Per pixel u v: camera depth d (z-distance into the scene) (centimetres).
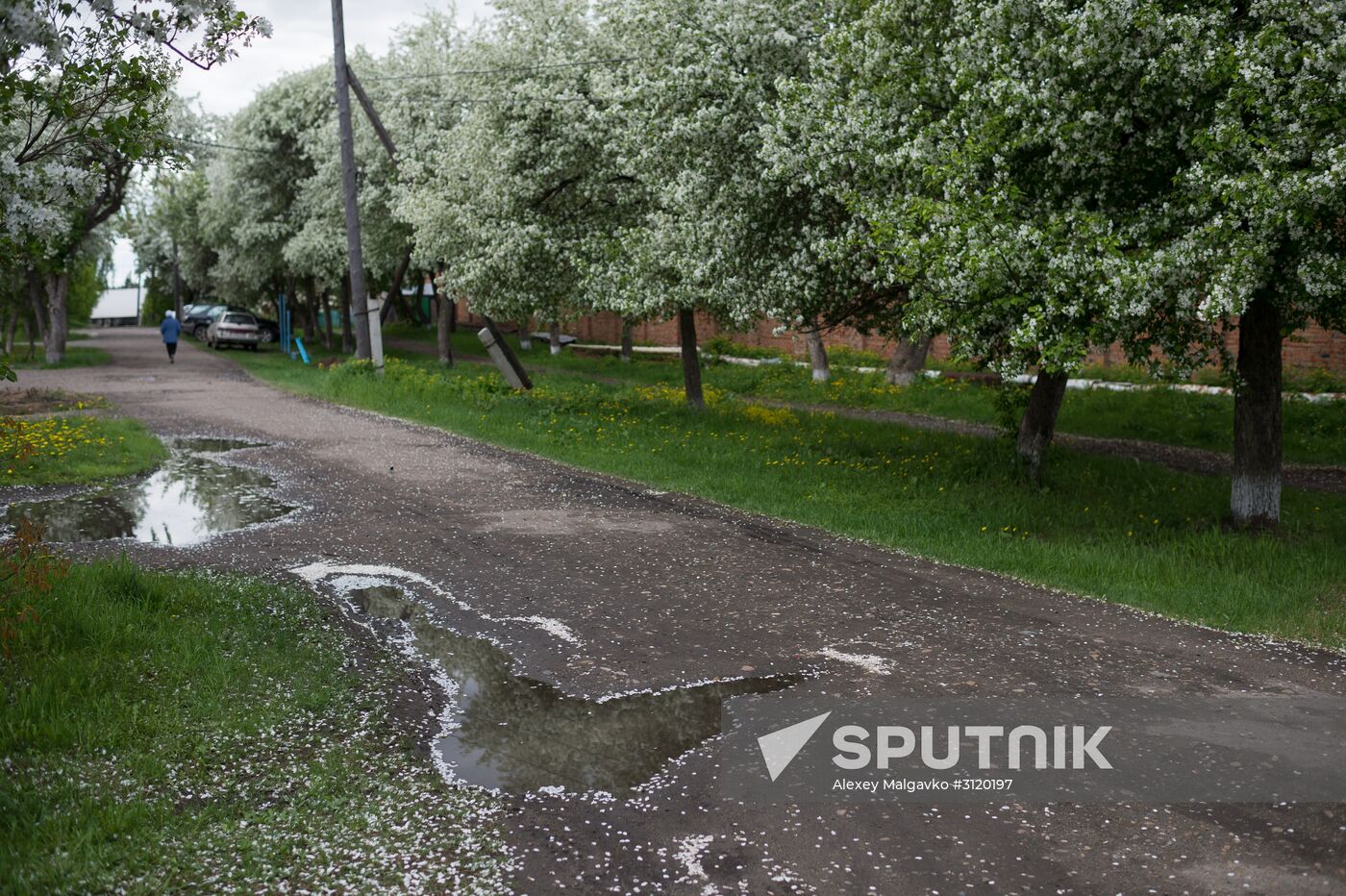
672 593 823
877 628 737
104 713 545
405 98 3059
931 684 621
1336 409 1997
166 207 5022
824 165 1201
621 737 541
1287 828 441
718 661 662
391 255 3341
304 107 3631
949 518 1106
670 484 1313
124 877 396
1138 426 1947
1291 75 879
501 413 1927
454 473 1386
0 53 564
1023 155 1062
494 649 686
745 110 1474
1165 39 935
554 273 2033
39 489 1235
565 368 3359
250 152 3722
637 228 1778
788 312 1424
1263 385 1065
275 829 438
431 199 2169
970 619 762
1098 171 1026
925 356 2622
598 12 1859
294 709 573
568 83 1962
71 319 8269
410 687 615
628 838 433
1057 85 984
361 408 2131
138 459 1438
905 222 1072
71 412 1944
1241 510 1080
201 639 659
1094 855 419
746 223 1441
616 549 970
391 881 400
